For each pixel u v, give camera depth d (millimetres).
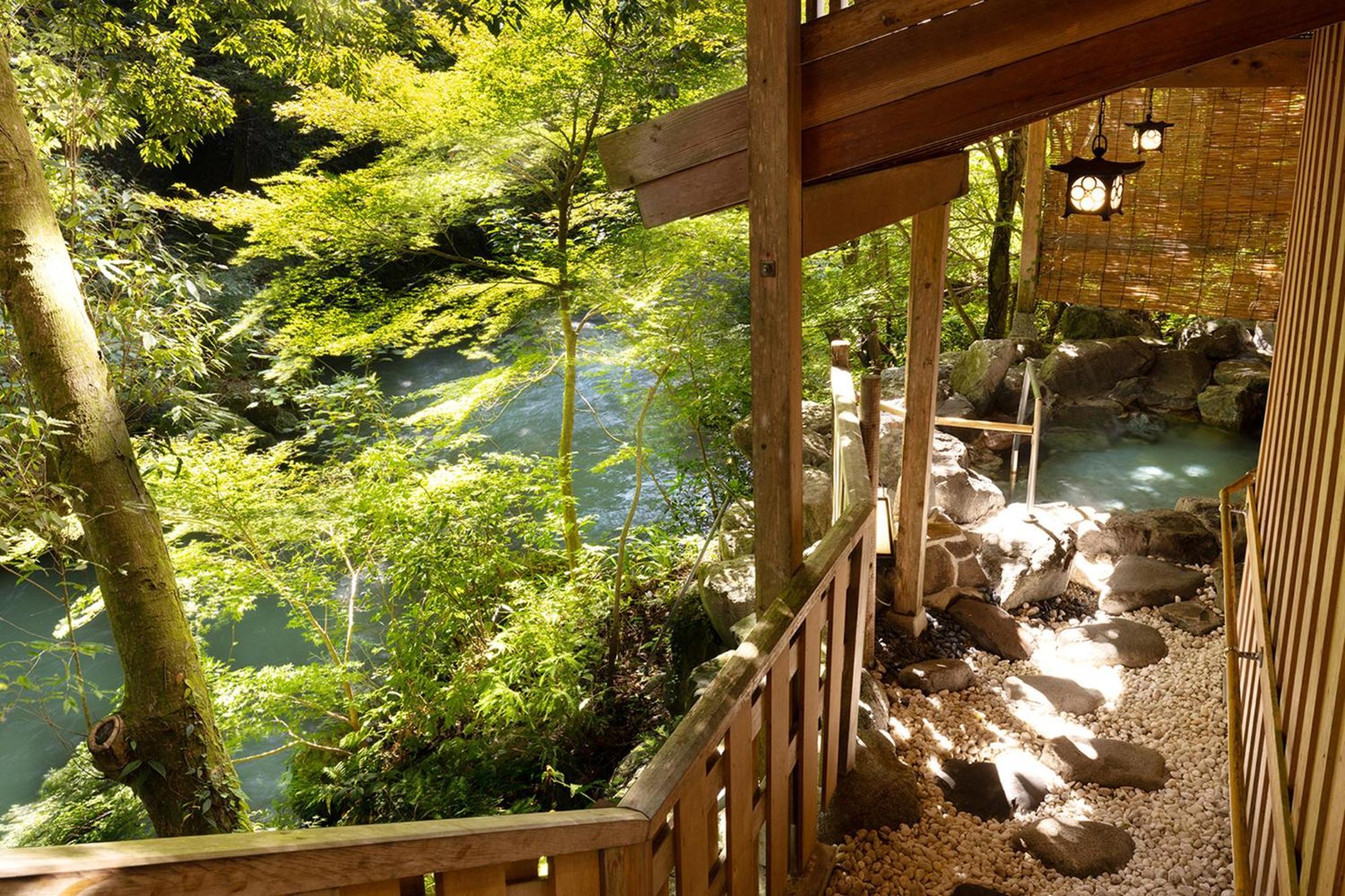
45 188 4254
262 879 1027
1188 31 1921
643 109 7305
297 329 6988
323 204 6680
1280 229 7320
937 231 3812
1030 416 8250
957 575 4797
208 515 6332
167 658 4516
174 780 4574
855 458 3510
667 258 7223
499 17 5527
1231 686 2633
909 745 3746
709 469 8344
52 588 9430
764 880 2666
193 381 5691
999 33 2066
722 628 5363
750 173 2264
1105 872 3088
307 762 6789
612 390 9539
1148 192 7801
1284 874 2043
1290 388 3205
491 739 6348
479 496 6941
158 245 5574
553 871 1520
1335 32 3004
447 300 7297
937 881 2994
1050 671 4324
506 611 6996
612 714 6848
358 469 7477
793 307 2326
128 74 5781
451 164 7168
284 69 6809
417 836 1208
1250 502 3434
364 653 8016
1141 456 7602
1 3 4922
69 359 4230
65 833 5898
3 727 7453
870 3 2150
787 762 2461
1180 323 10289
